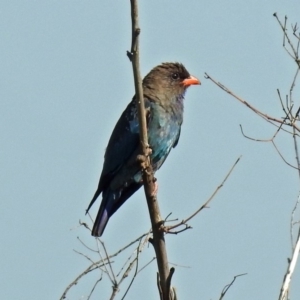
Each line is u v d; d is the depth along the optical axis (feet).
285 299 25.73
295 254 26.58
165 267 30.48
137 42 30.19
